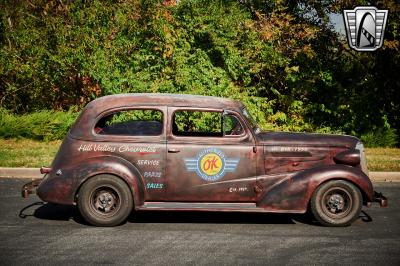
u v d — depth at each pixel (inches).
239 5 594.2
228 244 230.4
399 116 588.1
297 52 560.7
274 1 571.2
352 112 581.6
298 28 567.8
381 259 211.3
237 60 545.3
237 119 264.2
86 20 541.3
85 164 255.4
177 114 468.4
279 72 581.0
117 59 531.5
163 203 260.4
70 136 261.9
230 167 260.4
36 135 542.0
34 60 560.7
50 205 302.0
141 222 268.1
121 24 531.5
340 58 594.9
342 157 264.1
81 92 576.4
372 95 579.5
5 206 298.7
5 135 538.3
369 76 585.0
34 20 572.1
